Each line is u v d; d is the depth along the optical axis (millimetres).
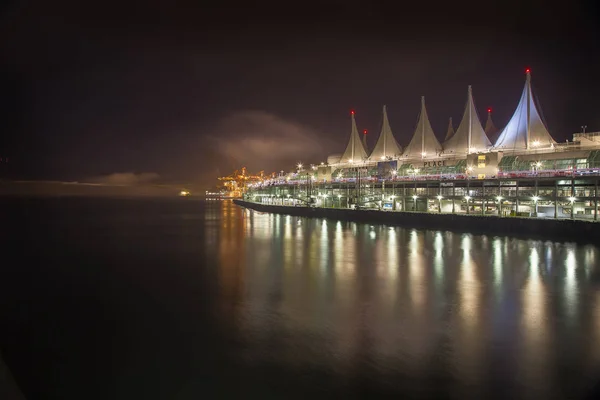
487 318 20703
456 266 33438
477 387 14211
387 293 25438
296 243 47938
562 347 17172
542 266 33156
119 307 23344
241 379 14922
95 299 24969
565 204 54844
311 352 17000
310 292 25859
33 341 18484
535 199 55344
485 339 18031
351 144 108500
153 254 40625
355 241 48906
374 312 21812
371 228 63125
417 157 88188
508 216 54156
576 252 39344
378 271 31766
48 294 26172
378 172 83375
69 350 17516
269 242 48906
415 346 17453
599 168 51500
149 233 59125
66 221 79750
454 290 26016
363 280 28859
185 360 16453
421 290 26078
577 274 30266
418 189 73188
